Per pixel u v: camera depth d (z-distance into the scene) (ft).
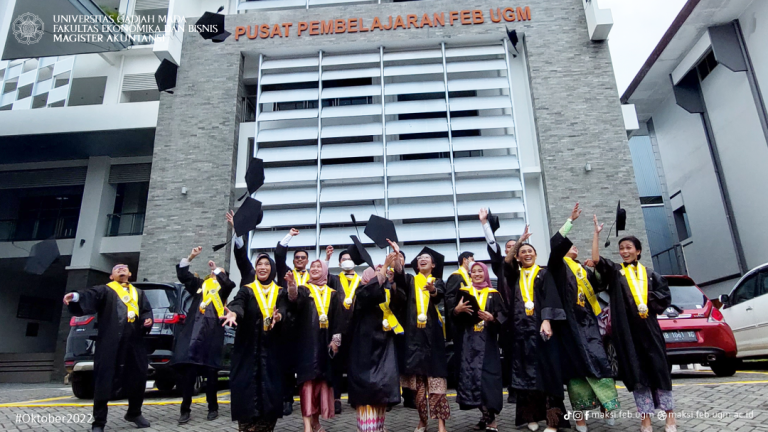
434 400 14.28
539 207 41.01
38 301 61.31
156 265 39.86
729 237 51.34
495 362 14.70
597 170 39.91
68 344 23.94
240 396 13.61
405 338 14.78
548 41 43.27
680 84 55.93
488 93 44.24
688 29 49.75
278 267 16.80
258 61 45.70
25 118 45.75
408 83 43.16
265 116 42.60
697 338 23.09
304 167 41.65
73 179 52.85
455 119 41.96
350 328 15.55
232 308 13.85
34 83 51.06
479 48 44.04
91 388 24.66
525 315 14.89
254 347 14.05
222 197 41.01
